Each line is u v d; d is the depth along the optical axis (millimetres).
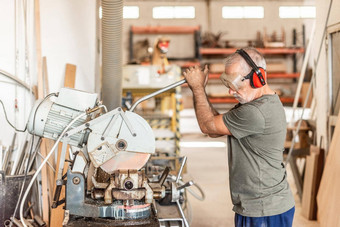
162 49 5215
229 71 1933
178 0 13672
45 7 3197
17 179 2619
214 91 13508
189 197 4512
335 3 3590
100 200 1952
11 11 3027
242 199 1968
